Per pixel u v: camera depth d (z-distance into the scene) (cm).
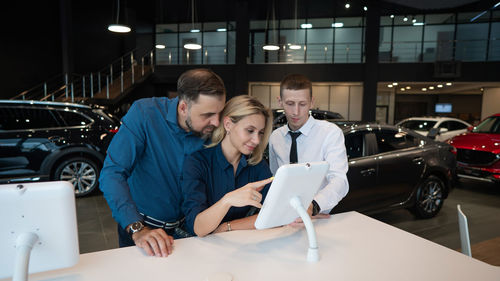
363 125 343
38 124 428
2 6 885
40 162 424
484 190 533
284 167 96
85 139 447
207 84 121
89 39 1217
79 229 335
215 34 1577
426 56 1424
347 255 112
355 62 1375
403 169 349
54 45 1065
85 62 1202
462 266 105
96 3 1243
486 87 1562
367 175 321
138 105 146
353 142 328
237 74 1366
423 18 1421
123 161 137
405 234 131
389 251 116
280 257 111
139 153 144
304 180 103
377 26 1279
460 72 1259
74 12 1138
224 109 133
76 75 1100
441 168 378
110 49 1339
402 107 2345
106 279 96
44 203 79
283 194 101
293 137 187
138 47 1509
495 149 468
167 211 154
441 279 96
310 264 105
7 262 80
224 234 131
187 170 136
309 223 107
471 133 549
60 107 445
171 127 143
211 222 118
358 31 1468
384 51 1445
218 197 143
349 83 1427
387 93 1738
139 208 155
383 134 351
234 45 1560
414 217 389
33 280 95
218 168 142
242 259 109
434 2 1263
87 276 97
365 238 127
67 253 87
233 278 96
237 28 1345
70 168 458
